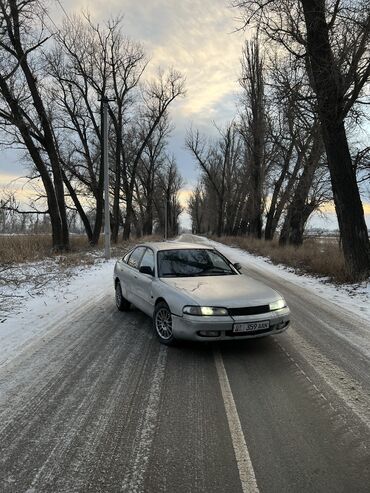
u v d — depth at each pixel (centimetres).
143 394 420
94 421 365
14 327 664
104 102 1975
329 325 707
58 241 1994
